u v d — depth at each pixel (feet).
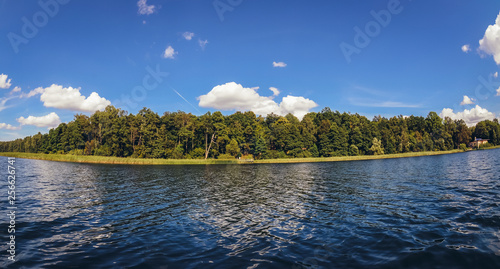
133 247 34.91
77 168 171.32
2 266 28.45
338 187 87.97
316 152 323.16
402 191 76.23
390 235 37.73
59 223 46.44
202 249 34.17
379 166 184.03
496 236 35.47
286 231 41.70
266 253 32.50
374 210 54.08
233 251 33.37
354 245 34.42
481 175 106.63
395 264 28.22
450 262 28.27
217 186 94.02
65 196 72.90
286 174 137.08
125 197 72.38
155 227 44.57
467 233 37.14
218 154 304.91
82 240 37.65
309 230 41.88
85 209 57.67
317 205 60.75
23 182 100.53
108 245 35.65
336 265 28.50
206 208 59.21
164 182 105.40
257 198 70.74
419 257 29.66
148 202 65.82
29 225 44.75
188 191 82.94
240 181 108.58
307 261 29.84
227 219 49.70
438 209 52.26
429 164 183.01
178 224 46.42
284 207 59.41
